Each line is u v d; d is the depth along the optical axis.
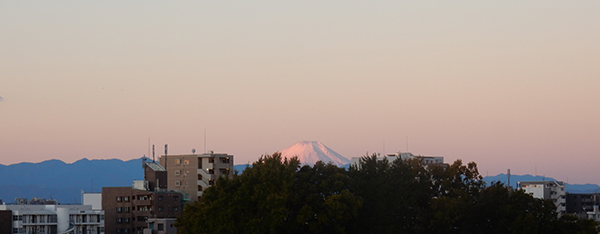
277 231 138.38
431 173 168.75
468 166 167.00
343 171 152.25
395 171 159.00
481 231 156.38
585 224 152.88
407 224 156.12
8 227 197.88
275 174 140.88
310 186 143.88
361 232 145.62
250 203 138.25
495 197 157.75
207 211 136.25
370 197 147.38
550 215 155.25
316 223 137.62
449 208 151.50
